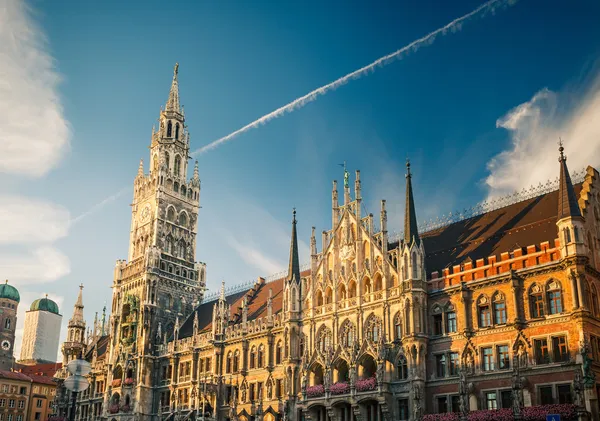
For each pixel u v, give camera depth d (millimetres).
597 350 56562
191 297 112312
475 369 62094
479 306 64000
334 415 71438
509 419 56500
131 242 115562
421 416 62938
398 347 68250
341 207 81375
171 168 117438
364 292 74438
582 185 66750
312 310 79125
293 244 85250
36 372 174875
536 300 60281
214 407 88125
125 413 101062
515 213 71000
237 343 89812
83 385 38094
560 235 59156
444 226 79000
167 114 120625
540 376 57281
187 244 115312
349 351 71812
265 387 83000
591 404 52594
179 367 98750
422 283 67875
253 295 102125
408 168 74125
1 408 133875
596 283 59688
